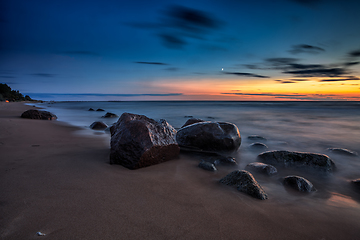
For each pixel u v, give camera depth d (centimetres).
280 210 230
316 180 348
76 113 1855
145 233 176
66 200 222
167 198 242
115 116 1454
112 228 179
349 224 208
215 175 337
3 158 358
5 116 1095
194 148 510
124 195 243
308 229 196
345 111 2284
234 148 505
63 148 455
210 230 186
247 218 209
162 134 403
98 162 362
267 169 357
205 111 2312
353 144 679
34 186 252
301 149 604
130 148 349
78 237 166
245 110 2500
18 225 175
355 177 368
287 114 1905
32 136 577
